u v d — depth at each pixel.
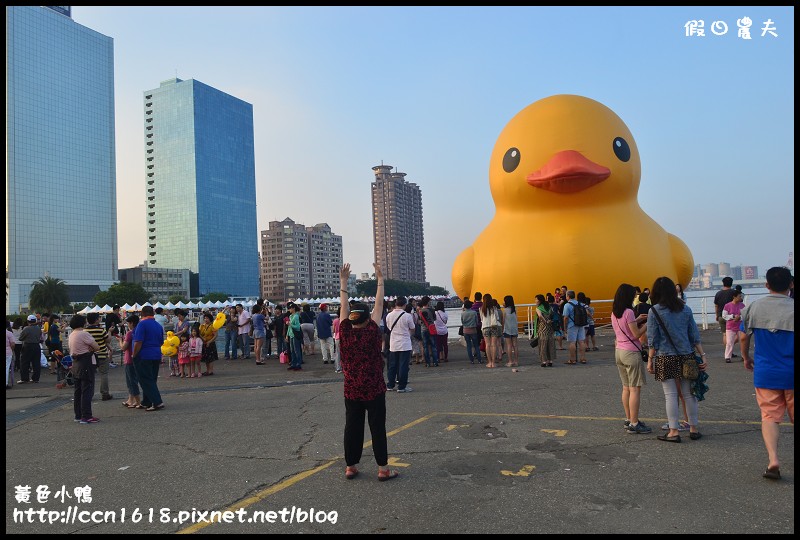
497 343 13.34
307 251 168.12
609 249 17.58
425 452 5.79
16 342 14.39
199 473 5.45
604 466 5.12
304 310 17.42
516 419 7.06
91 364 8.35
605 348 14.65
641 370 6.17
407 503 4.45
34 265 112.88
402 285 135.25
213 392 10.83
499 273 18.59
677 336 5.76
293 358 13.81
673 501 4.27
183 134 143.75
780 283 4.69
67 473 5.68
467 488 4.71
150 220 147.50
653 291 5.93
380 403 5.00
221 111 151.25
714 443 5.72
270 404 9.05
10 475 5.67
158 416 8.53
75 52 123.56
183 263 142.88
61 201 118.62
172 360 13.91
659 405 7.57
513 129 19.67
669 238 19.30
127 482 5.30
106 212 127.50
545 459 5.39
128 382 9.50
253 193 158.50
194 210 142.12
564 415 7.18
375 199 164.62
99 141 127.38
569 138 18.34
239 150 155.12
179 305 43.69
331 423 7.36
